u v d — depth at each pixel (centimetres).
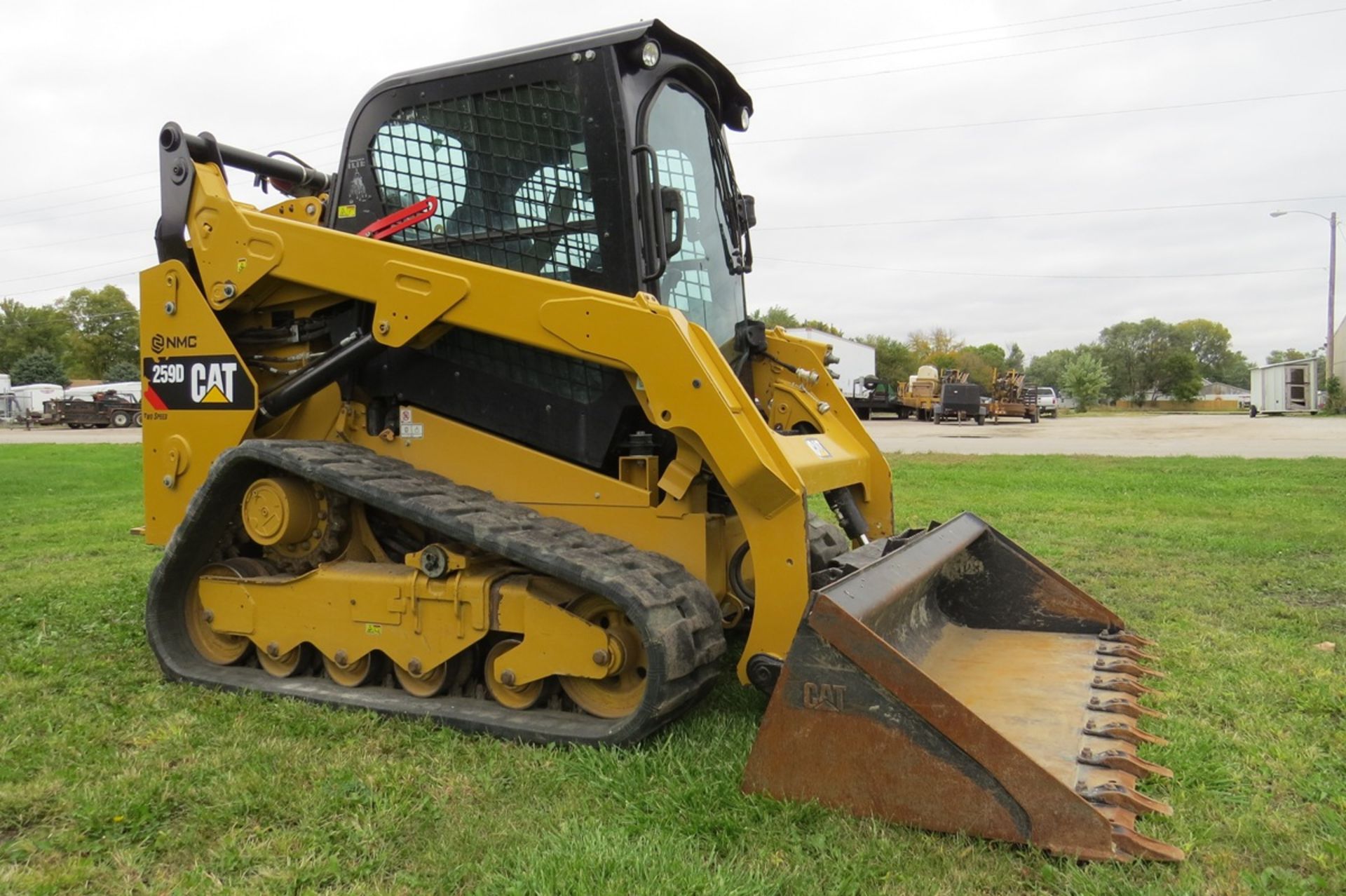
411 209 456
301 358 478
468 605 398
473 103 441
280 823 315
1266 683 445
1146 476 1447
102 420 4394
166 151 484
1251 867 284
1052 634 471
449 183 448
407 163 458
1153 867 277
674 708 359
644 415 415
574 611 391
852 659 306
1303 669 466
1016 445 2309
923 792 298
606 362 385
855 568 386
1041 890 269
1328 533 888
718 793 322
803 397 552
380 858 291
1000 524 950
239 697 434
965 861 281
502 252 436
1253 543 827
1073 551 798
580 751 361
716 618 382
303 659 454
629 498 411
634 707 382
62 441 3189
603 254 412
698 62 471
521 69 428
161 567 462
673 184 450
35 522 1105
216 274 468
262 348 488
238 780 342
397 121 459
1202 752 363
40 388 5269
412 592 409
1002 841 289
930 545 423
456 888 276
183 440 485
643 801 322
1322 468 1536
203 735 390
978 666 420
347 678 438
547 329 393
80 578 738
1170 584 668
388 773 348
